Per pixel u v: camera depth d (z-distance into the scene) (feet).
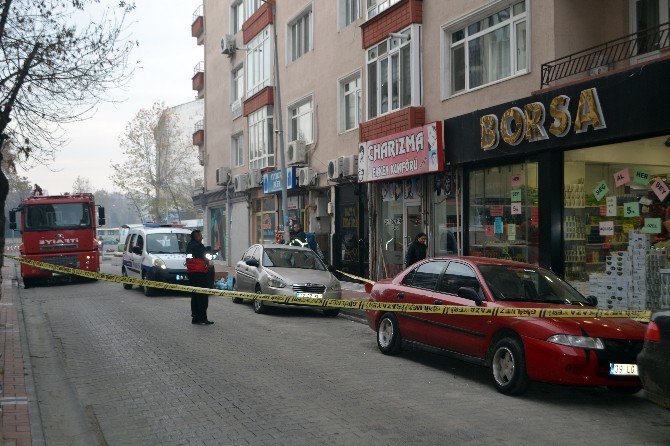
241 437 19.10
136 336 37.29
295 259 51.75
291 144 79.61
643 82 34.73
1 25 31.42
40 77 33.76
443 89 53.47
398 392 24.59
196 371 27.99
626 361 22.77
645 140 37.01
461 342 26.96
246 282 51.80
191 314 44.78
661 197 36.11
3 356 30.48
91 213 78.02
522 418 21.31
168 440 18.97
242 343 35.04
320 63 75.77
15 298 59.98
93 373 27.84
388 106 61.16
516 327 24.25
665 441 19.10
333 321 45.16
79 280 79.66
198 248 42.11
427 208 55.93
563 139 40.11
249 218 101.45
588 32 42.55
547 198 42.42
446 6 52.90
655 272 36.04
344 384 25.75
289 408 22.13
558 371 22.63
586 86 38.19
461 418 21.16
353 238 70.54
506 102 45.21
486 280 27.25
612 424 20.92
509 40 46.83
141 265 65.98
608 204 39.50
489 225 49.42
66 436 19.76
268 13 91.66
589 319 24.36
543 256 42.93
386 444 18.44
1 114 31.99
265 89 91.15
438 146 51.13
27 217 74.90
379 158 59.72
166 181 176.14
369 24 63.62
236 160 111.45
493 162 48.57
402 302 30.91
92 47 34.99
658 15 38.40
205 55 126.72
